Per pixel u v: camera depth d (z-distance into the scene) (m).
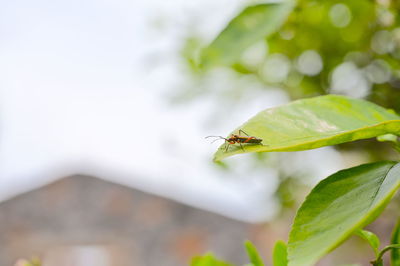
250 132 0.39
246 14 0.46
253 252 0.46
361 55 0.66
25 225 1.84
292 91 0.71
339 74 0.67
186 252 1.80
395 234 0.41
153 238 1.84
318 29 0.66
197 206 1.80
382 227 0.90
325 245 0.35
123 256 1.83
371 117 0.38
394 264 0.41
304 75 0.69
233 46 0.45
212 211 1.81
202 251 1.78
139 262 1.82
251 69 0.71
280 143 0.38
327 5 0.64
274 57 0.70
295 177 0.76
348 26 0.65
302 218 0.36
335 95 0.39
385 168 0.37
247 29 0.45
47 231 1.84
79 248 1.84
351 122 0.38
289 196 0.77
